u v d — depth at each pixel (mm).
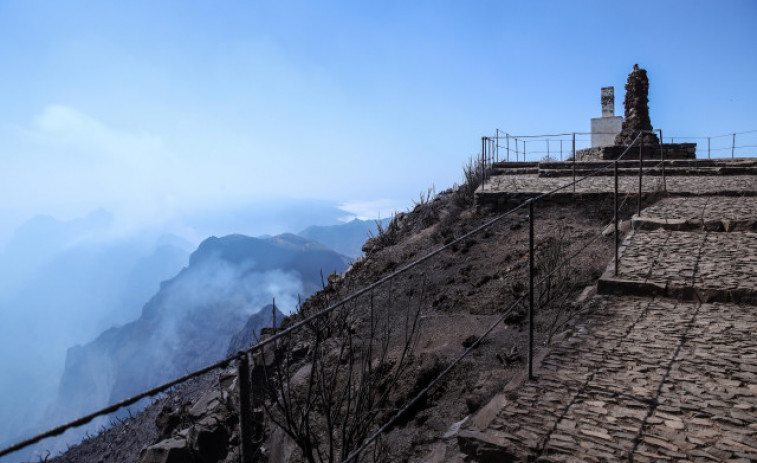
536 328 6723
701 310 5996
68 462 10680
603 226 10656
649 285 6586
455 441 4383
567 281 7996
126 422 11820
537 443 3668
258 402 6996
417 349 7090
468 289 9031
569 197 12289
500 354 6039
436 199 17781
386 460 4809
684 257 7508
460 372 6027
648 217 9586
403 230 16234
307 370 7156
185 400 10531
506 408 4223
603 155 20469
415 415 5469
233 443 6648
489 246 11031
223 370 10820
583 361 4945
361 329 8477
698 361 4719
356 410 4730
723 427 3656
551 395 4363
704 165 16781
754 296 5988
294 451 5516
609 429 3762
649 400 4109
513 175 18203
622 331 5590
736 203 10312
